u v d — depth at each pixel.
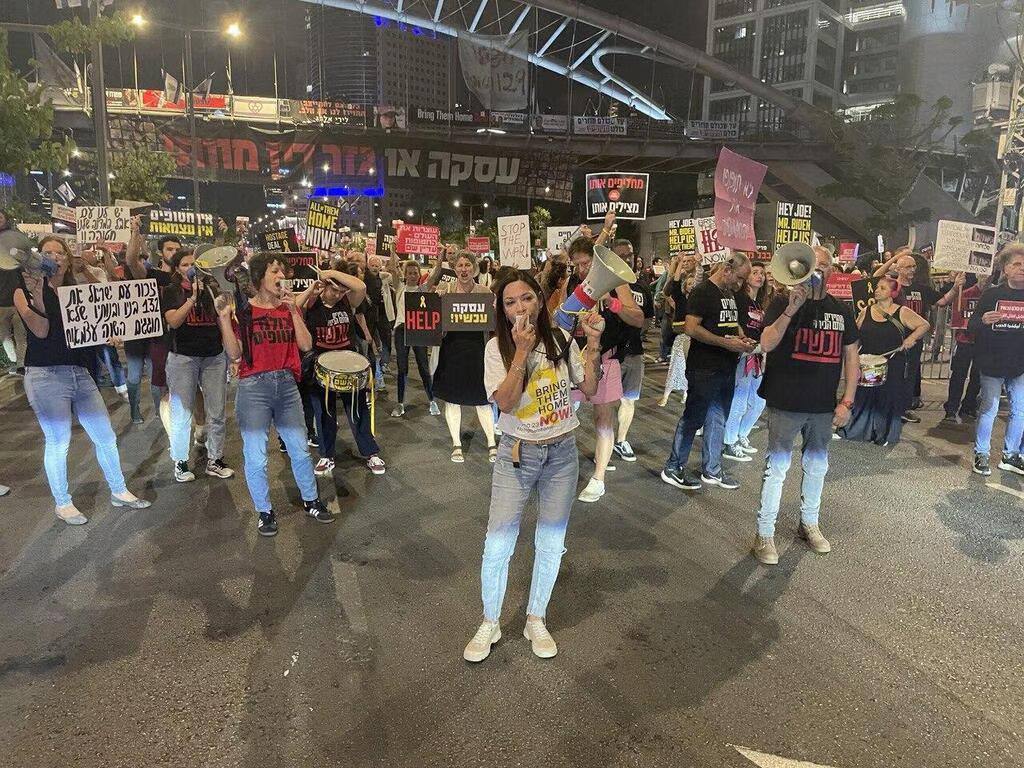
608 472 6.00
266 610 3.55
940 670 3.08
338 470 5.96
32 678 2.96
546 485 3.09
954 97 62.59
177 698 2.84
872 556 4.27
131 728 2.65
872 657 3.17
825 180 48.00
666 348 12.59
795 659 3.15
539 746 2.56
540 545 3.14
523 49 79.94
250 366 4.29
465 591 3.78
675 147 55.06
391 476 5.80
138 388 7.51
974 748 2.58
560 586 3.85
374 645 3.24
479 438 7.12
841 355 4.10
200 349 5.46
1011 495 5.44
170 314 5.07
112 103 43.25
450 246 8.52
